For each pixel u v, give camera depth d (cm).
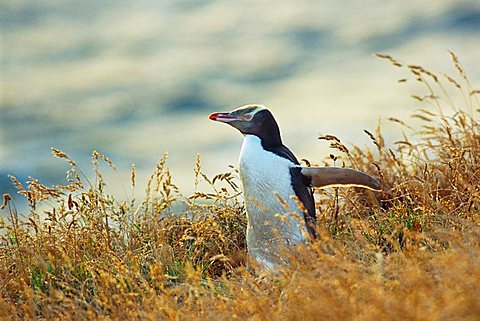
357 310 808
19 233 1305
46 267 1163
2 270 1207
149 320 972
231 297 1060
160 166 1341
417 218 1227
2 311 1053
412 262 955
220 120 1252
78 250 1245
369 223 1237
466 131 1489
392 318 780
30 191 1321
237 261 1274
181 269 1210
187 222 1374
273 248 1200
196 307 985
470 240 1009
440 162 1382
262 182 1214
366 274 955
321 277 908
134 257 1120
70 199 1279
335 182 1227
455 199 1300
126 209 1334
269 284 1037
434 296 809
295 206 1209
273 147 1246
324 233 1037
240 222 1359
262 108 1252
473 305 792
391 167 1489
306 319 838
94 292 1110
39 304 1127
